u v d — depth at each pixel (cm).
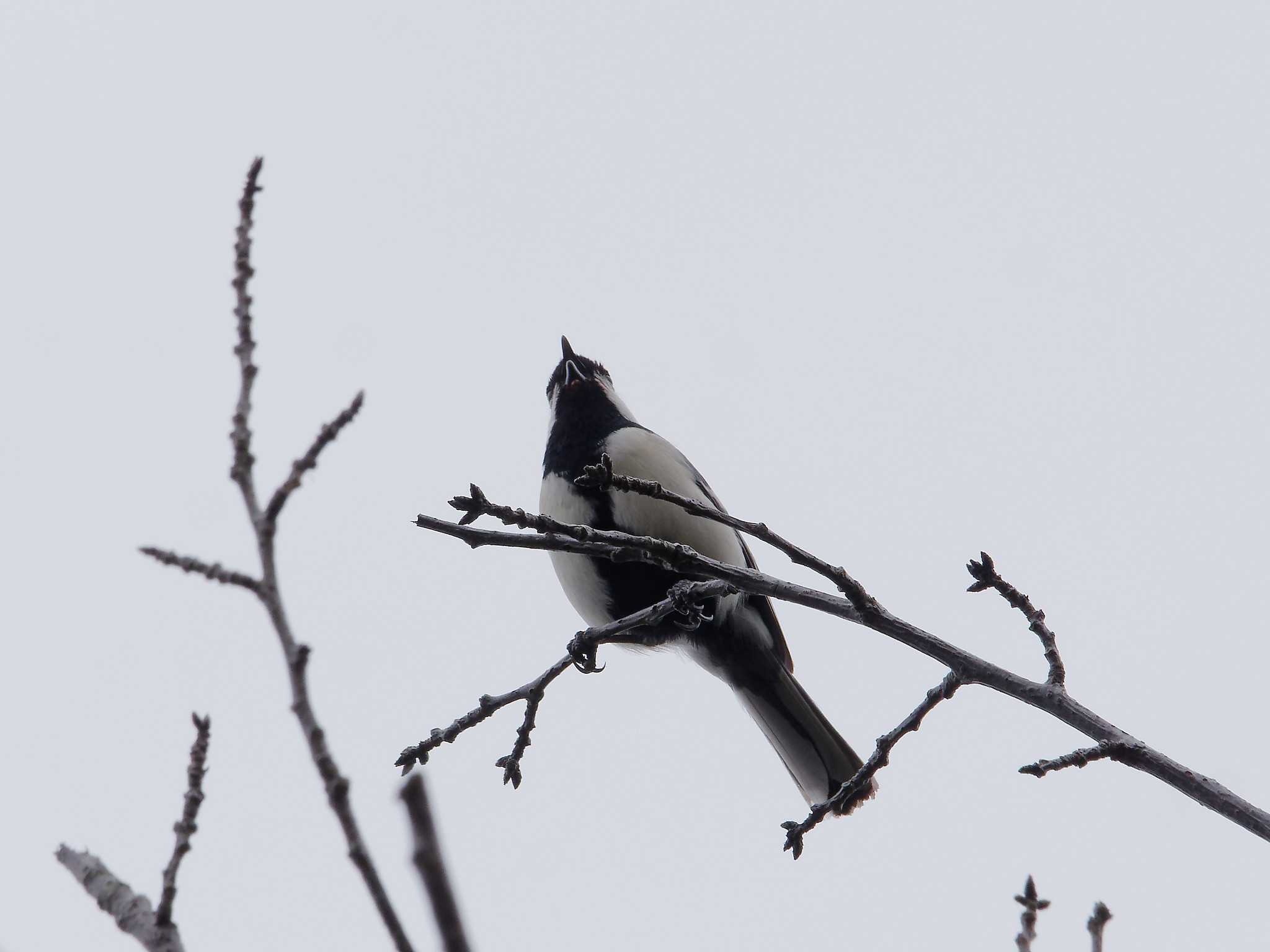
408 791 332
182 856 470
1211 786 571
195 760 491
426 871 326
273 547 541
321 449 566
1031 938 605
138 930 456
